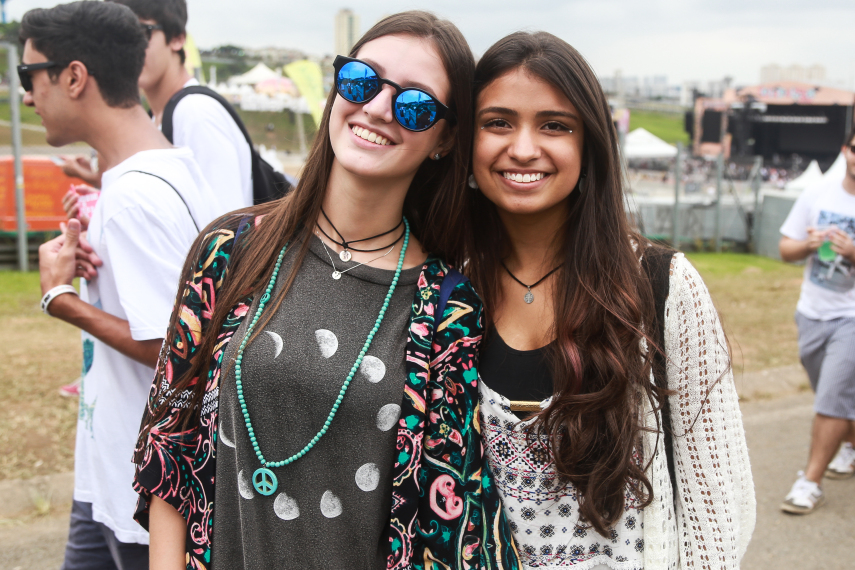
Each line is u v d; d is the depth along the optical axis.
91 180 3.25
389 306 1.39
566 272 1.54
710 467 1.47
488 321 1.57
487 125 1.49
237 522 1.33
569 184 1.49
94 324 1.81
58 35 1.92
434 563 1.38
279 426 1.30
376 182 1.37
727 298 9.02
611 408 1.44
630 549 1.49
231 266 1.39
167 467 1.36
